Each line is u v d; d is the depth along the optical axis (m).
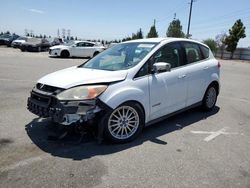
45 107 4.16
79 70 4.85
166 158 3.98
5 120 5.39
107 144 4.39
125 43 5.68
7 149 4.09
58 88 4.16
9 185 3.17
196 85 5.85
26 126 5.09
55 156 3.92
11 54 23.81
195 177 3.48
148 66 4.78
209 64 6.30
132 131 4.59
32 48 28.88
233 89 10.34
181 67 5.49
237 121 5.92
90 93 4.04
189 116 6.17
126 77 4.45
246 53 50.62
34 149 4.12
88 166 3.66
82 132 4.31
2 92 7.95
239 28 50.44
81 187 3.18
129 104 4.43
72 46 23.58
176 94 5.30
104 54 5.57
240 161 3.97
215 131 5.23
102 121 4.17
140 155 4.05
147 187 3.23
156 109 4.92
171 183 3.33
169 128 5.31
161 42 5.22
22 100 7.05
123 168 3.65
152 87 4.74
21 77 10.82
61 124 4.01
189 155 4.11
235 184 3.36
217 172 3.63
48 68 14.26
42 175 3.40
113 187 3.21
